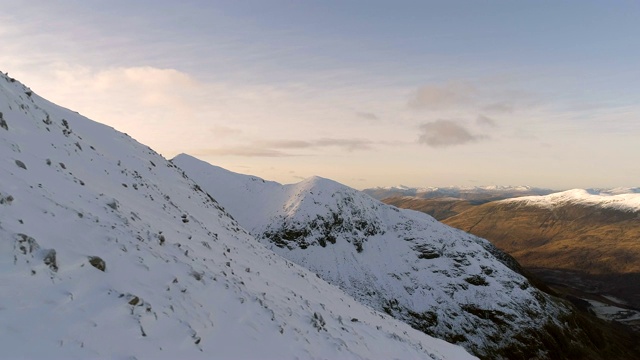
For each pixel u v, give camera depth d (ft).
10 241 23.61
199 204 98.53
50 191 35.58
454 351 77.82
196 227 66.80
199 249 50.65
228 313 33.76
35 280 22.52
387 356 47.01
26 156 41.45
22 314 19.98
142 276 30.45
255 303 38.91
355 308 76.48
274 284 56.49
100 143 88.12
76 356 19.44
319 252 256.52
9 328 18.84
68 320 21.31
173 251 40.55
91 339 21.01
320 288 79.87
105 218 37.55
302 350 34.68
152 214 55.52
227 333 30.55
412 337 71.61
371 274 247.91
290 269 82.79
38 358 18.19
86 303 23.43
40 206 30.86
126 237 35.35
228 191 333.01
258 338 32.40
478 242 407.44
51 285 23.02
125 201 52.75
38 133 54.08
